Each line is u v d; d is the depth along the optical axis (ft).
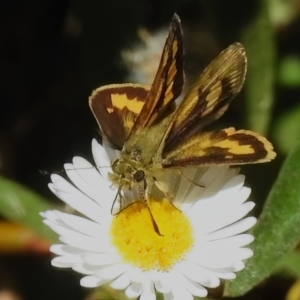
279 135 0.67
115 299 0.58
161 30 0.71
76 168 0.56
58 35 0.75
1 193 0.60
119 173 0.55
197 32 0.69
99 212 0.55
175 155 0.55
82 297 0.67
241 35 0.65
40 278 0.68
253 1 0.64
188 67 0.68
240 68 0.54
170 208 0.55
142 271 0.54
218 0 0.65
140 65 0.70
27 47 0.75
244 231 0.55
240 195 0.55
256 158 0.53
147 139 0.56
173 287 0.53
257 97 0.65
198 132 0.55
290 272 0.59
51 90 0.74
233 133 0.54
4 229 0.63
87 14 0.70
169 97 0.56
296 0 0.72
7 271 0.68
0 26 0.74
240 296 0.56
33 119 0.74
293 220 0.55
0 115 0.74
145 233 0.54
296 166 0.55
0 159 0.72
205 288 0.55
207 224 0.55
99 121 0.56
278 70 0.70
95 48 0.71
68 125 0.73
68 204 0.56
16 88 0.74
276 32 0.71
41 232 0.60
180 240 0.54
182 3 0.73
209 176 0.56
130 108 0.57
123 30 0.71
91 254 0.52
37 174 0.72
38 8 0.74
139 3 0.71
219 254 0.53
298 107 0.68
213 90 0.55
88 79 0.71
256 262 0.55
